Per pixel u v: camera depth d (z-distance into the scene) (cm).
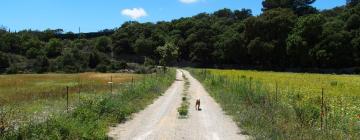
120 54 15862
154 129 1730
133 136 1559
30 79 6344
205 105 2741
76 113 1641
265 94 2498
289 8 13188
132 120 1983
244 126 1759
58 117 1442
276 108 2005
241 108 2266
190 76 7600
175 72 8606
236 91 3053
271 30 11481
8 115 1377
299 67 11019
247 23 11938
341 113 1738
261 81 4597
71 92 3369
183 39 14788
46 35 17038
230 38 12406
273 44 11369
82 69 11212
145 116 2138
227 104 2591
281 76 6175
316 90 3272
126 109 2162
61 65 11281
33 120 1445
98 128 1534
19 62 11131
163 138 1531
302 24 10744
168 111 2373
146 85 3600
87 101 1905
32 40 13338
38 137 1216
